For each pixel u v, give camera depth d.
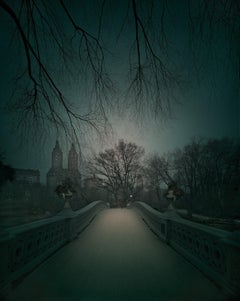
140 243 7.14
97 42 3.65
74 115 4.11
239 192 16.77
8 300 3.13
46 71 3.76
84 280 3.90
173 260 5.18
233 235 3.11
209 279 3.88
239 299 2.91
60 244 6.59
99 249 6.30
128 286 3.66
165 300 3.12
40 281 3.81
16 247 3.68
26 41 3.47
